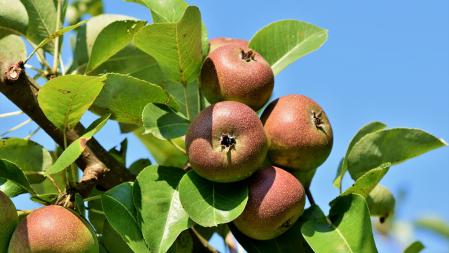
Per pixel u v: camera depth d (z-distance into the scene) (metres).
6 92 0.83
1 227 0.76
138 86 0.81
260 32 0.88
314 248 0.78
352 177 0.83
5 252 0.77
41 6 0.90
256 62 0.81
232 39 0.89
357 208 0.79
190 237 0.84
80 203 0.78
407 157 0.83
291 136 0.80
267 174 0.79
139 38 0.80
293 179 0.79
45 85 0.77
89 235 0.77
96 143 0.84
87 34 0.91
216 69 0.81
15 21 0.88
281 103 0.81
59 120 0.80
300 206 0.78
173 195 0.79
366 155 0.83
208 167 0.77
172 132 0.80
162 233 0.77
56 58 0.88
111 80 0.81
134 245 0.77
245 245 0.80
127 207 0.78
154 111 0.81
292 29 0.88
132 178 0.85
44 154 0.85
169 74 0.82
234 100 0.81
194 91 0.90
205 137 0.77
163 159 0.98
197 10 0.78
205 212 0.77
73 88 0.78
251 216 0.78
